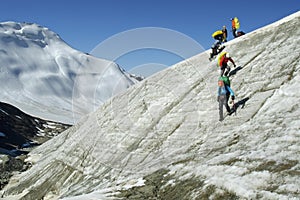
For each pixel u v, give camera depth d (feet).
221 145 34.17
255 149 28.37
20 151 150.00
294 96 34.14
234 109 40.29
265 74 43.96
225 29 64.49
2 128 216.95
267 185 22.29
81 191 45.85
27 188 67.00
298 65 39.63
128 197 31.55
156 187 32.32
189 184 28.96
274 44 51.90
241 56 56.49
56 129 266.98
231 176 25.63
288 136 27.45
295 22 54.90
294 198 19.67
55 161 72.74
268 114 34.27
